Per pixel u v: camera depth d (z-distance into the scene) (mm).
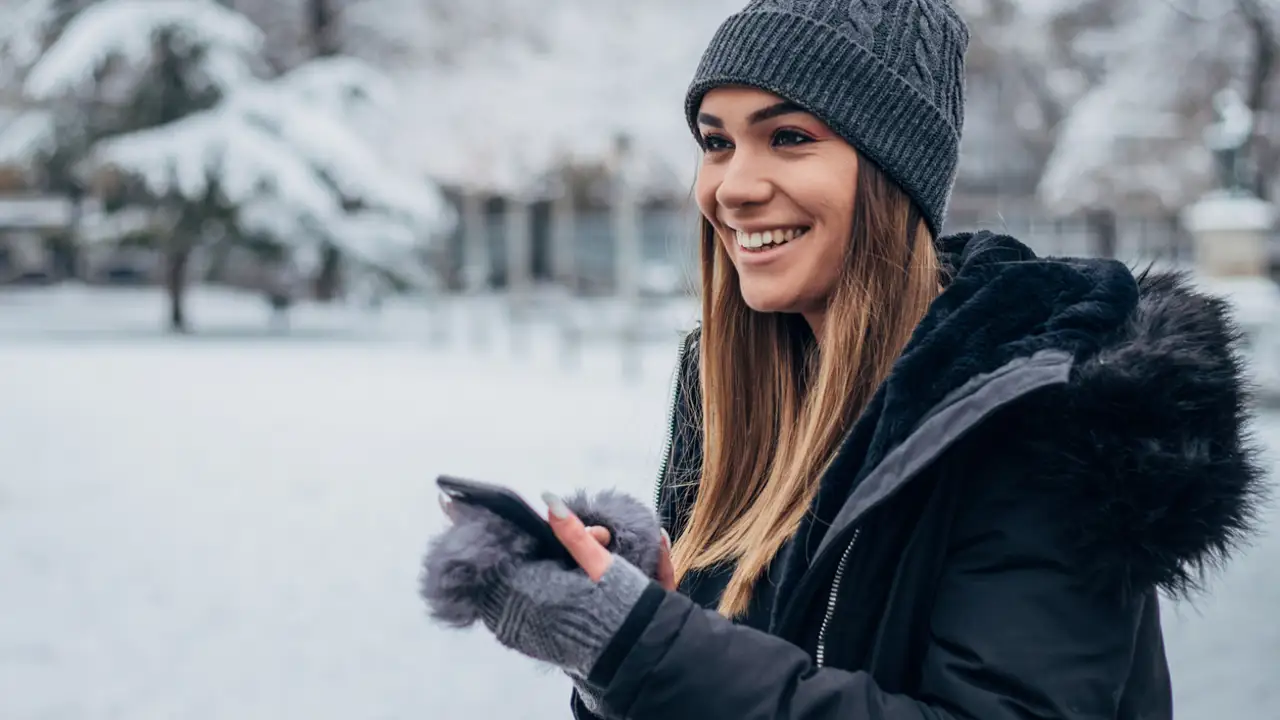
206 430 11766
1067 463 1195
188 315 32688
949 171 1543
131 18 26328
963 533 1271
